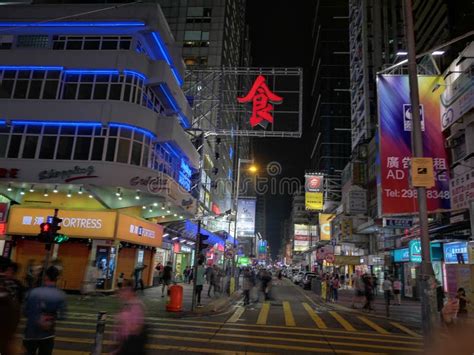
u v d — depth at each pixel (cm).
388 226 2853
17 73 2506
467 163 1955
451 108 2100
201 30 6269
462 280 1886
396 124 1645
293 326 1416
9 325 485
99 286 2256
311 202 6112
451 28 4419
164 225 3284
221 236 5225
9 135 2405
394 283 2509
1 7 2652
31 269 1471
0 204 2405
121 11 2628
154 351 911
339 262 4697
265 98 3139
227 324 1391
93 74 2497
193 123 3797
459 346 686
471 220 1764
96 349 686
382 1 7256
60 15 2631
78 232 2325
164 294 2358
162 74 2584
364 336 1259
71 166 2325
